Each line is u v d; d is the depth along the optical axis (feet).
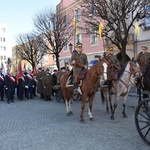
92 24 59.98
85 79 29.14
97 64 28.60
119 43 60.23
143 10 55.26
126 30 57.26
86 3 60.54
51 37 97.30
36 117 33.47
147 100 20.06
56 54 96.22
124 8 53.83
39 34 101.19
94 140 21.89
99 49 91.56
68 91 34.01
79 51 30.71
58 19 94.12
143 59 34.47
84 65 30.07
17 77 53.93
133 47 74.08
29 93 59.62
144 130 23.68
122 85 30.07
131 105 40.37
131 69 29.96
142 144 20.38
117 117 31.60
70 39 97.66
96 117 32.09
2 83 53.42
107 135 23.36
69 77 33.30
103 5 54.95
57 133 24.66
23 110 39.99
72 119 31.40
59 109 40.14
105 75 27.63
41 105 45.57
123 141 21.31
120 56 66.03
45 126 27.89
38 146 20.72
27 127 27.71
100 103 44.52
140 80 32.12
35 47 129.49
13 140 22.76
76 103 45.78
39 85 56.90
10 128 27.48
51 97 59.16
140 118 21.79
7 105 46.55
